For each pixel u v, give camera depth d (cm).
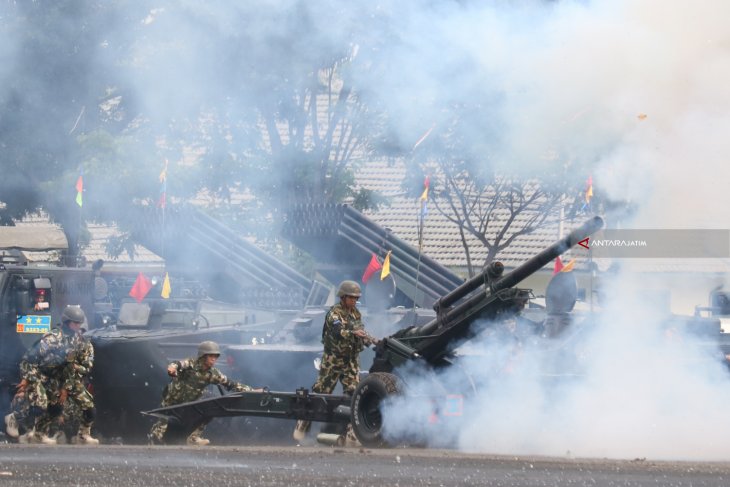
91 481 2497
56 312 5512
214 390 4925
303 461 2903
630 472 2694
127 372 4984
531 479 2562
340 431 4166
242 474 2627
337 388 4538
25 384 4172
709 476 2634
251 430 4712
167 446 3541
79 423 4272
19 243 7438
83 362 4228
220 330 5322
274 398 3881
